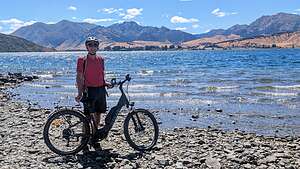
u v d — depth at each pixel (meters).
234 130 15.55
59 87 36.38
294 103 23.33
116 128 14.40
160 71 60.69
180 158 10.05
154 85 36.22
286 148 11.75
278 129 15.91
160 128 15.83
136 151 10.70
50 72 63.69
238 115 19.30
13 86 38.12
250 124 16.97
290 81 38.44
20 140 11.92
